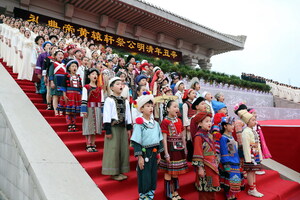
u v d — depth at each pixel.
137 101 3.75
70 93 5.25
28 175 3.40
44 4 13.82
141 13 15.79
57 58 5.84
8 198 4.21
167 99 4.44
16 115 4.53
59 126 5.15
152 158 3.53
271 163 7.17
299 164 6.90
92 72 4.63
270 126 7.67
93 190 3.29
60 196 2.92
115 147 3.84
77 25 14.93
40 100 6.57
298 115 15.30
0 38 9.73
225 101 14.31
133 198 3.54
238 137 4.88
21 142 3.78
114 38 16.78
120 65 6.96
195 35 20.09
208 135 4.01
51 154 3.73
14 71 8.11
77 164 3.76
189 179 4.61
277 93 20.38
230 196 4.28
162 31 19.16
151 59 13.03
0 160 4.78
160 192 3.88
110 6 14.90
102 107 4.67
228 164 4.21
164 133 3.75
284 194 5.22
